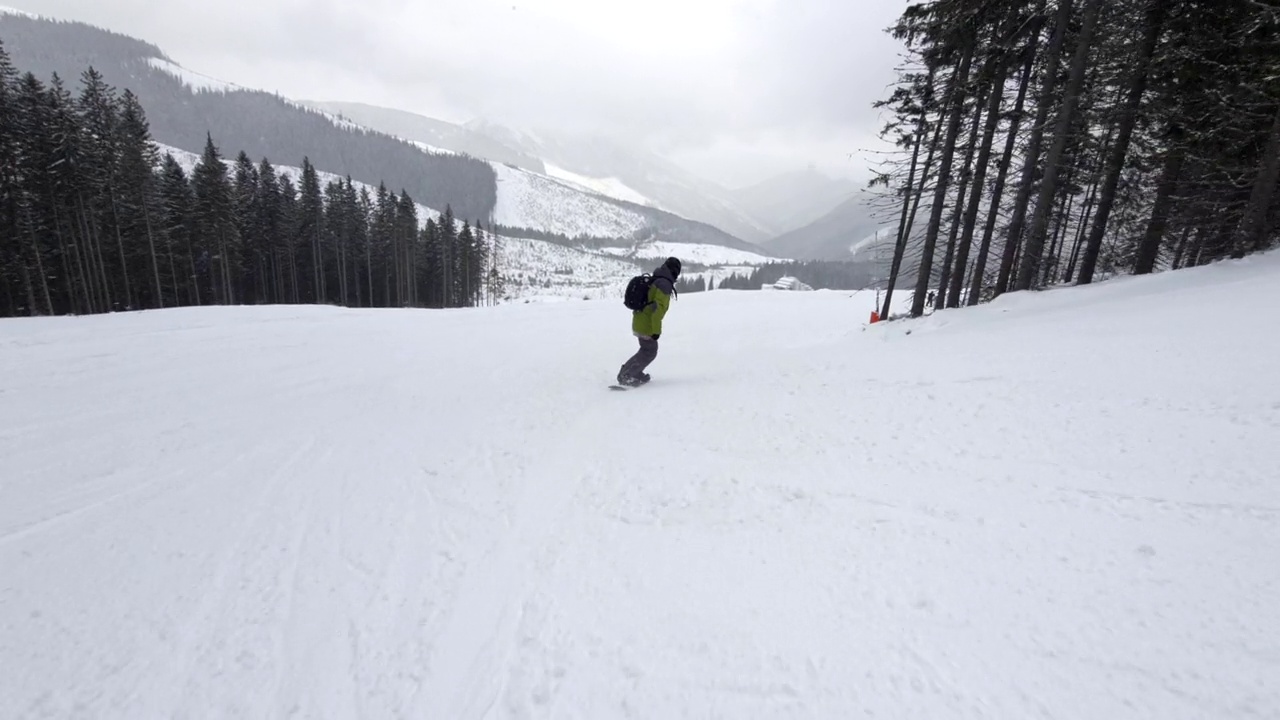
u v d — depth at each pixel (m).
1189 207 13.55
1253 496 2.81
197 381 7.82
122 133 31.91
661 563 2.93
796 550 2.91
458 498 3.95
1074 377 5.14
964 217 14.26
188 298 38.25
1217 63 11.97
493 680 2.21
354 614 2.67
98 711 2.12
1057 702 1.77
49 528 3.50
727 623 2.39
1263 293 7.22
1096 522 2.81
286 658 2.39
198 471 4.47
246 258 42.12
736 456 4.34
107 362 8.82
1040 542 2.70
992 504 3.13
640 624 2.45
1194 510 2.78
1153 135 13.86
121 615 2.67
